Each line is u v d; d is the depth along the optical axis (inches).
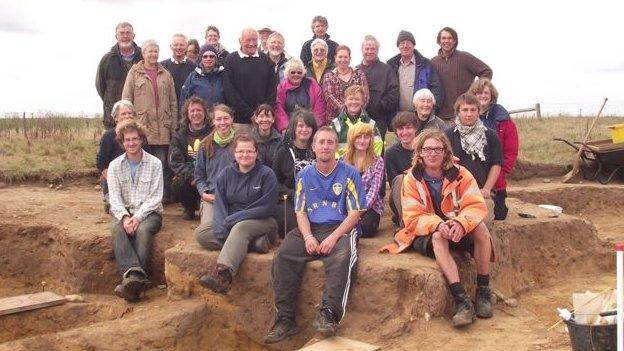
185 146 361.7
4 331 299.1
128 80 388.2
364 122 332.5
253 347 282.8
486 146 307.9
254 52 381.7
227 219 289.3
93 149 565.0
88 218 381.1
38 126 659.4
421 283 255.1
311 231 272.1
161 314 282.7
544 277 335.9
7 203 420.5
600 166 565.0
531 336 243.1
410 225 276.1
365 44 385.7
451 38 393.7
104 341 263.4
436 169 271.7
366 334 252.7
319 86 373.1
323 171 274.1
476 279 283.9
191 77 388.2
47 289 358.3
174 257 299.7
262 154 329.4
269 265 280.1
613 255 361.7
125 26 408.5
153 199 336.5
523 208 388.2
